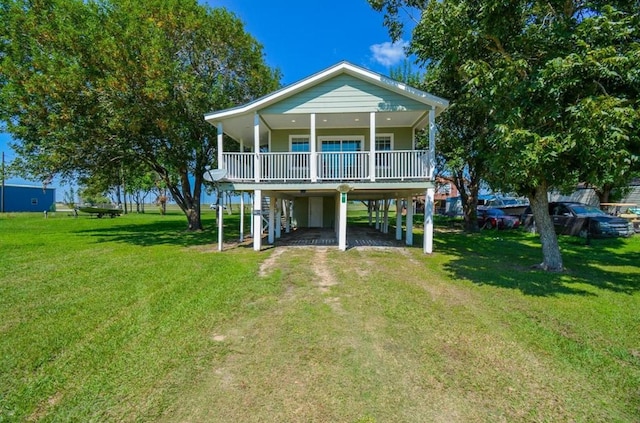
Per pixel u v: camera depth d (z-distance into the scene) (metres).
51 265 8.09
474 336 4.02
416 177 10.39
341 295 5.66
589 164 5.65
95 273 7.24
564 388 2.96
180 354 3.55
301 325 4.36
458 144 14.71
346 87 10.71
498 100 6.19
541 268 7.73
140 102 11.09
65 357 3.49
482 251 10.45
